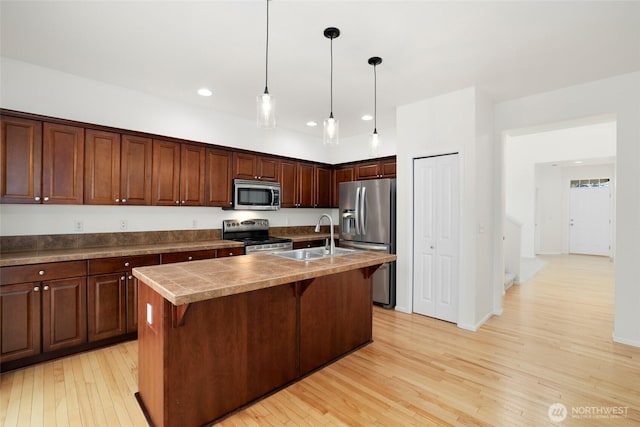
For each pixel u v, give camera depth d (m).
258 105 2.18
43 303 2.53
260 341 2.13
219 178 4.00
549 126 3.56
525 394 2.15
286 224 5.20
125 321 2.94
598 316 3.70
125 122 3.39
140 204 3.31
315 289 2.50
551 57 2.64
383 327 3.38
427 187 3.69
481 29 2.23
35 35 2.35
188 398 1.78
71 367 2.49
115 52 2.61
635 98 2.92
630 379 2.33
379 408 2.01
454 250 3.47
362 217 4.28
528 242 7.98
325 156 5.80
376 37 2.34
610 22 2.13
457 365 2.56
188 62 2.77
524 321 3.56
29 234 2.90
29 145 2.67
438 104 3.54
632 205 2.92
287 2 1.94
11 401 2.05
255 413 1.97
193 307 1.80
